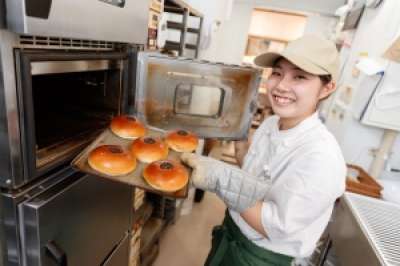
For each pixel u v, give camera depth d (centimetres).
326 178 59
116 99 81
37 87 70
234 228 82
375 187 134
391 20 141
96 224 74
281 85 65
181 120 92
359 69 158
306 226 64
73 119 78
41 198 53
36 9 39
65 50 54
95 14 53
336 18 430
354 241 97
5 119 44
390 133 145
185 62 80
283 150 72
